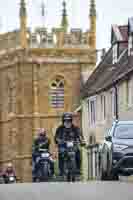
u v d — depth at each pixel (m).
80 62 110.44
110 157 34.16
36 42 109.94
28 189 25.55
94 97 87.19
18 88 110.44
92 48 110.81
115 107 73.25
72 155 37.41
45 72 110.25
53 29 110.50
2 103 114.25
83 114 97.31
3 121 114.19
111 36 84.31
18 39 110.44
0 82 114.38
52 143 107.81
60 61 110.25
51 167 40.44
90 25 111.50
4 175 60.22
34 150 40.41
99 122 84.12
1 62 114.06
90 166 83.69
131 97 66.38
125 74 66.94
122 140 34.59
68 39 110.81
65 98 110.50
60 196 22.78
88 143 91.31
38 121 109.56
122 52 80.81
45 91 110.12
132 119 66.12
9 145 112.94
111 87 75.12
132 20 75.38
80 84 109.25
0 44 114.38
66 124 37.53
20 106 110.12
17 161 110.69
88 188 25.78
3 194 23.61
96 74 94.81
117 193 23.61
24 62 109.50
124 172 33.81
